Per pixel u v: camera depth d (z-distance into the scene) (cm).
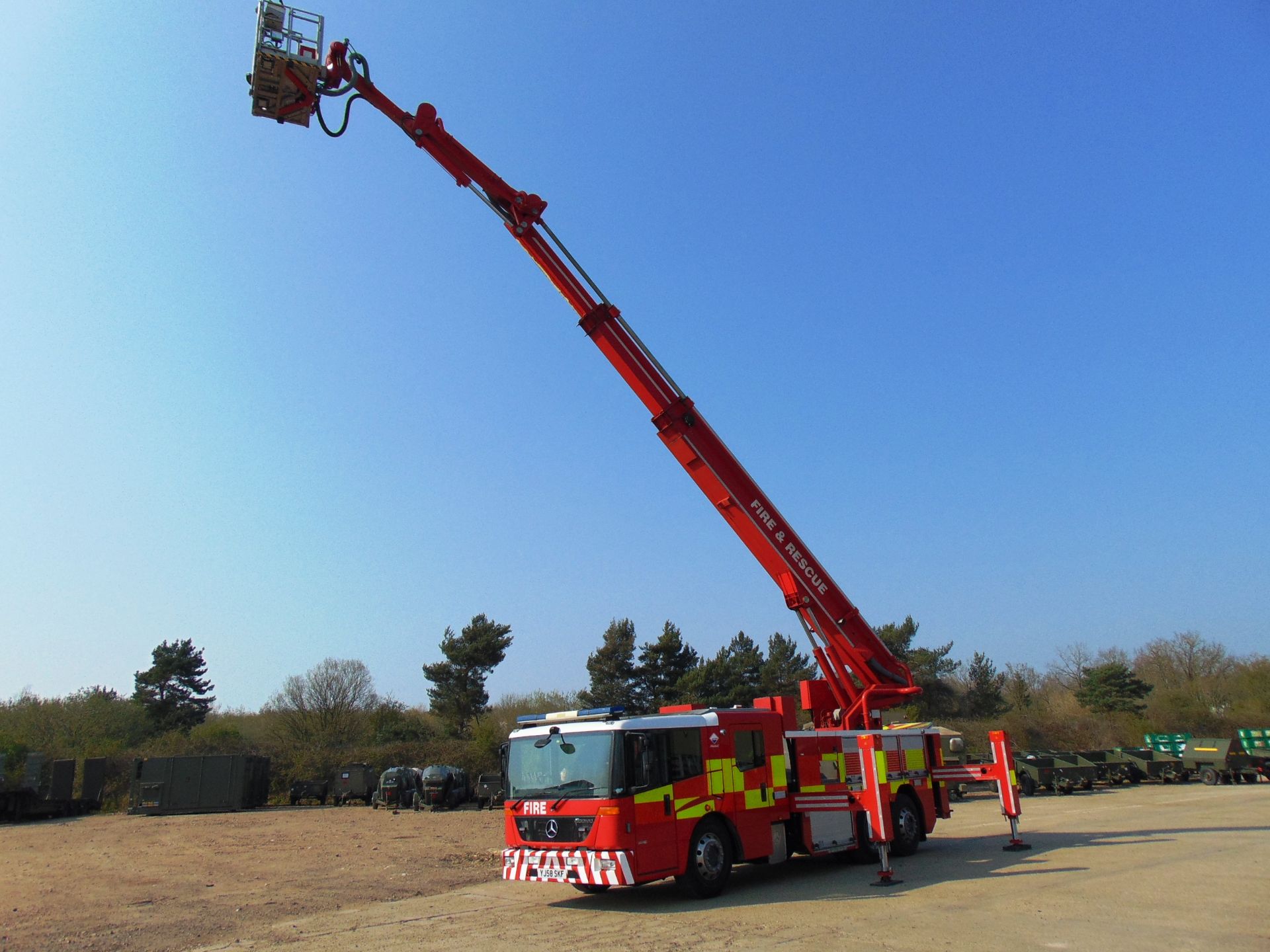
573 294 1623
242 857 1886
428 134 1487
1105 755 3544
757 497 1678
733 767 1273
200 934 1041
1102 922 881
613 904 1165
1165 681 7481
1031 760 3206
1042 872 1232
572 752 1175
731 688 5241
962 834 1848
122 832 2658
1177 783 3525
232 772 3547
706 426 1650
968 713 5725
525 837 1198
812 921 966
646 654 5381
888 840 1237
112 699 5725
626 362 1627
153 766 3534
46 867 1800
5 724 4931
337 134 1391
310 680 6206
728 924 977
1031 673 7538
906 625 5631
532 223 1589
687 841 1168
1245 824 1792
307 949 941
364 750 4391
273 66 1288
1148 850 1422
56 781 3631
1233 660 7412
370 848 2053
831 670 1684
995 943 810
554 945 902
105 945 986
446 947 917
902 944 823
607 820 1105
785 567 1669
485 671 5897
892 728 1706
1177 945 775
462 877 1510
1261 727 5459
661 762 1170
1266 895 990
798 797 1364
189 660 6309
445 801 3397
